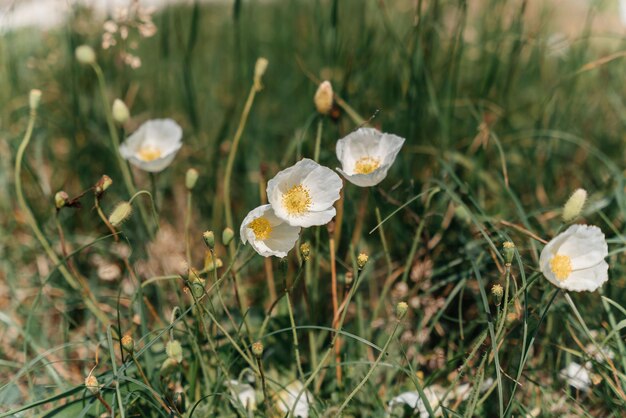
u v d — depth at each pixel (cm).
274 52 78
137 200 49
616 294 47
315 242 47
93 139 61
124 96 62
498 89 62
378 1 58
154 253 53
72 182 61
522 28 62
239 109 66
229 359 42
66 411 39
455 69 55
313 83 60
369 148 43
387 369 46
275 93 75
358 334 46
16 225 58
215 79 74
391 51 62
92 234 57
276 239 39
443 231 51
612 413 42
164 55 63
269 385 43
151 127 49
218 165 60
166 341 45
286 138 68
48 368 43
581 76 69
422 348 49
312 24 78
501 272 45
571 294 46
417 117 55
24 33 70
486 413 43
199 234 59
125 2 56
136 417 41
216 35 84
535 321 46
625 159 61
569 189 59
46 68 67
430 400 43
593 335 46
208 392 42
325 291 50
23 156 53
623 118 63
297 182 39
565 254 39
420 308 49
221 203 61
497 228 46
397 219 53
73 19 62
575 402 42
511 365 44
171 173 64
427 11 55
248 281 54
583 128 67
